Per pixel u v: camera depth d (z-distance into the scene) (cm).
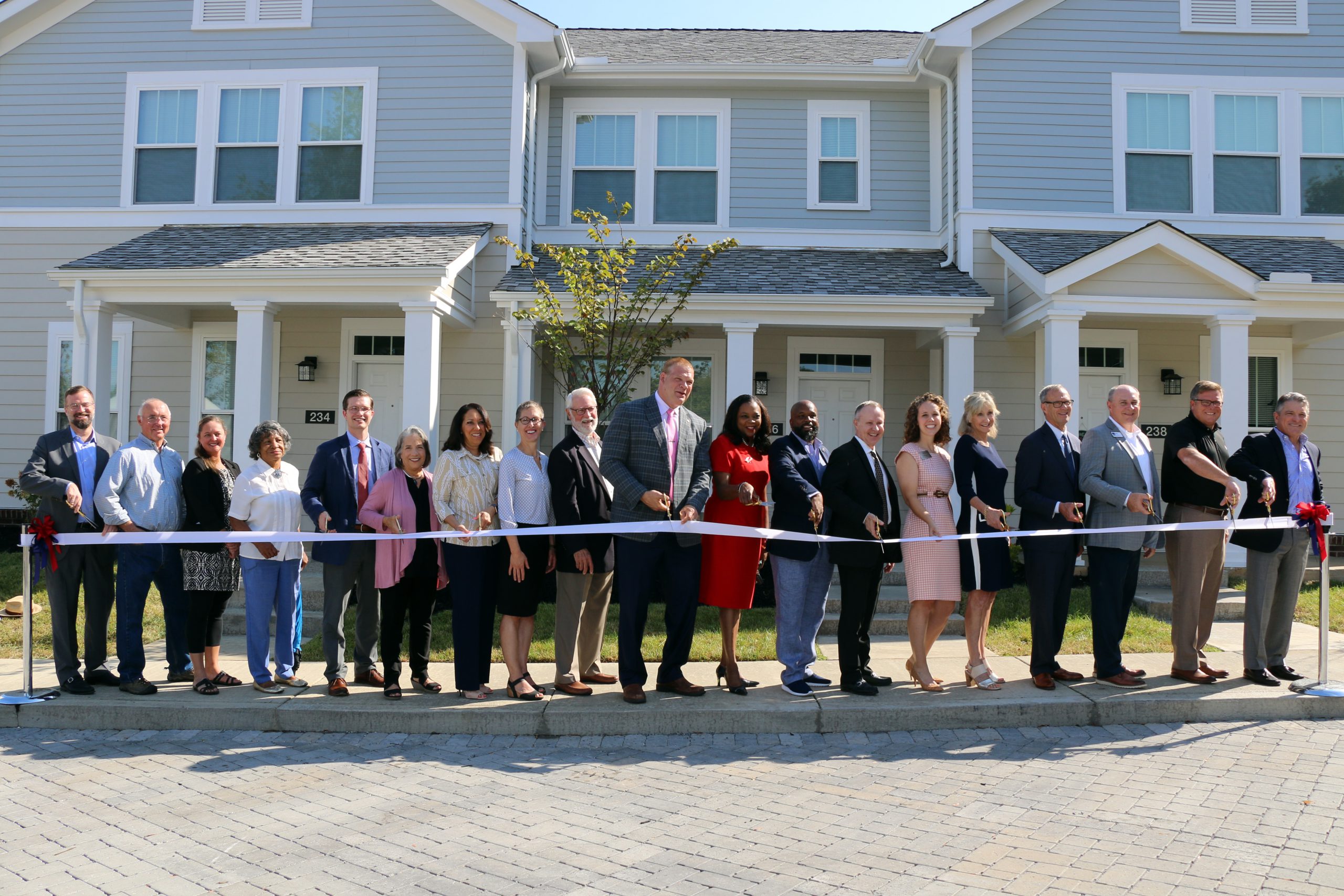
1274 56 1205
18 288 1214
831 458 619
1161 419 1214
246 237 1136
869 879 361
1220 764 503
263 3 1214
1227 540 649
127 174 1214
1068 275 1006
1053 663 625
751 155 1289
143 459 627
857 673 614
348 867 376
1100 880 359
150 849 394
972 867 371
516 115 1191
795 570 609
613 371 1020
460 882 361
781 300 1066
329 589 614
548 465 618
